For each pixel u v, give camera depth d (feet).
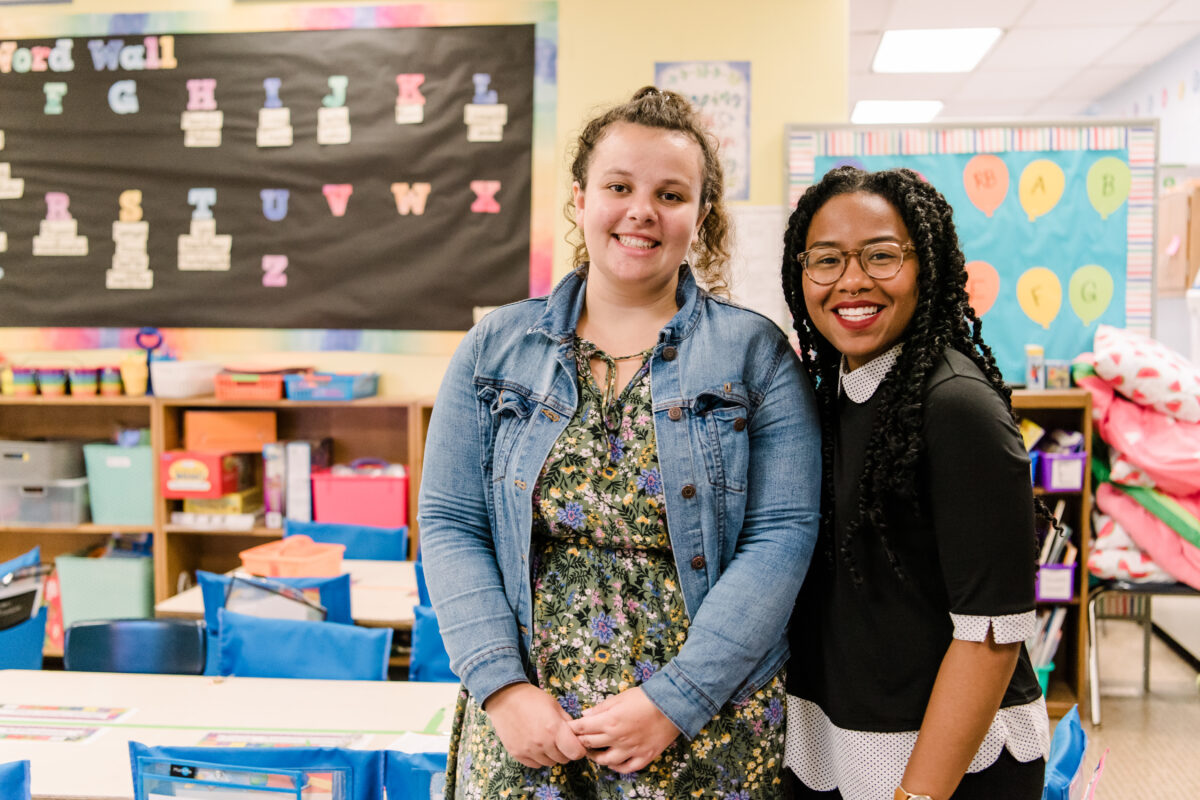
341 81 11.54
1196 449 9.35
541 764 3.19
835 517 3.64
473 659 3.30
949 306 3.55
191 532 11.41
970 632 3.14
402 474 10.94
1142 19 15.12
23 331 12.09
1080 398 9.91
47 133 11.91
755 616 3.21
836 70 11.03
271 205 11.72
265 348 11.85
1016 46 16.43
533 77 11.32
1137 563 9.68
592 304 3.70
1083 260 10.61
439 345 11.65
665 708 3.11
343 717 4.99
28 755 4.49
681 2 11.16
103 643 6.34
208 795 3.45
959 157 10.68
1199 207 12.41
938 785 3.14
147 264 11.89
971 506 3.13
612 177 3.43
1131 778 8.52
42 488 11.21
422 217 11.54
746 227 11.20
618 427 3.46
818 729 3.71
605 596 3.38
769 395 3.52
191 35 11.69
